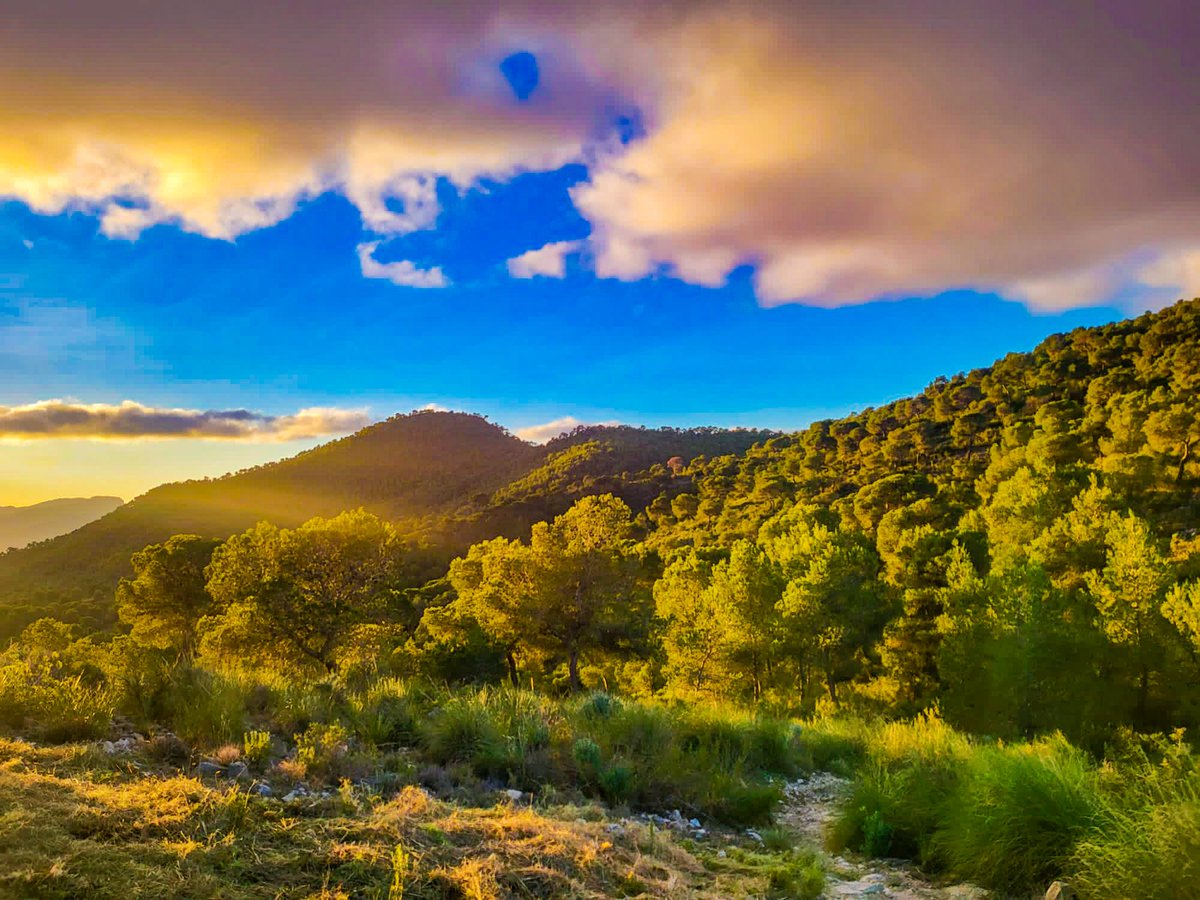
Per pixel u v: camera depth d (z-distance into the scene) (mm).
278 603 21141
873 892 4152
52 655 6742
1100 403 63750
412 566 66938
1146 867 3340
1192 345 65375
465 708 6844
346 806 3980
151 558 32531
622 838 4535
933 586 24594
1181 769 4250
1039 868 3996
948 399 100812
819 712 19766
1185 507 34562
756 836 5629
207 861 2959
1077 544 23359
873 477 78438
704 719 8633
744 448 190250
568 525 26375
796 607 22375
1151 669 16656
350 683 8203
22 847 2703
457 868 3355
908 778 5723
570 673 26328
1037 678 16672
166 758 4602
